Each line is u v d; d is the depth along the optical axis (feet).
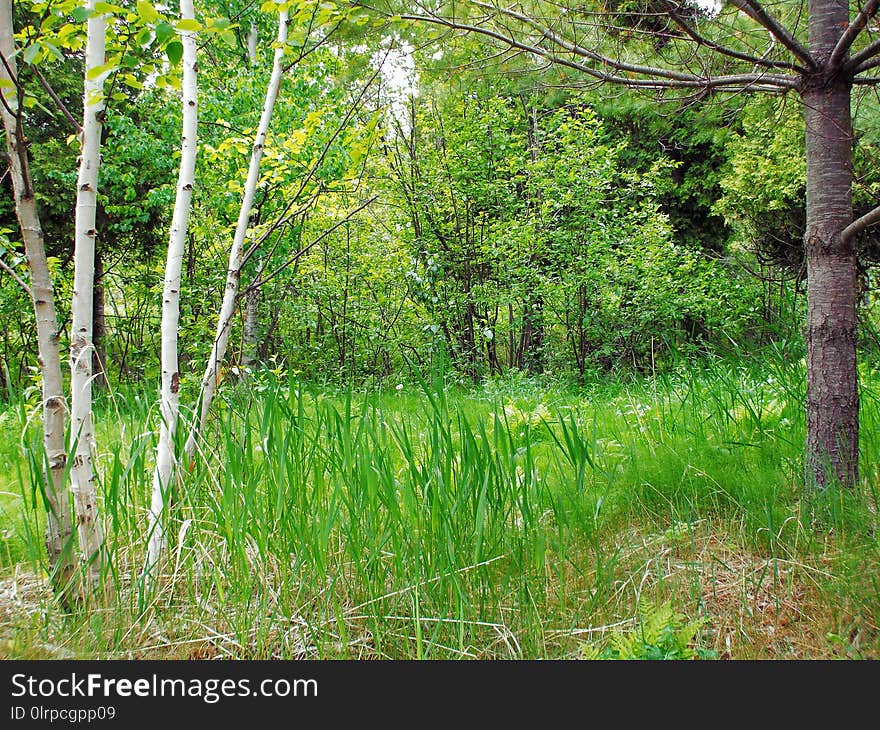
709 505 10.12
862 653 6.95
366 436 7.97
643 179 34.73
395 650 7.37
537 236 30.94
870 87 11.59
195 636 7.52
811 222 9.93
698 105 12.71
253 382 11.68
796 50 9.46
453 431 13.97
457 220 35.50
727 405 13.12
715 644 7.22
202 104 27.17
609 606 7.90
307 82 28.17
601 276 30.22
